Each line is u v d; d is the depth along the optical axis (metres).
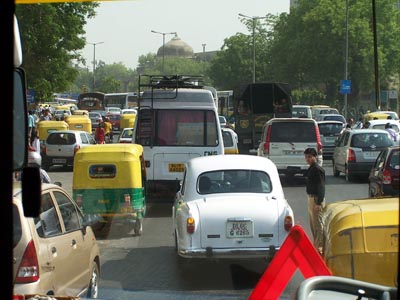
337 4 47.50
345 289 3.67
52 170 29.28
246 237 9.35
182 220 9.55
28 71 22.94
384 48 38.81
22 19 18.31
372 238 5.53
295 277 4.76
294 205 16.70
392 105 42.53
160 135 16.89
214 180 10.25
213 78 62.94
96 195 13.16
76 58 25.48
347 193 19.28
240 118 33.06
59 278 6.86
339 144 23.81
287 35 52.41
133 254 11.19
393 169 14.67
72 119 40.47
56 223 7.14
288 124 21.78
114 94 69.62
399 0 34.09
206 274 9.39
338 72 47.06
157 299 8.30
